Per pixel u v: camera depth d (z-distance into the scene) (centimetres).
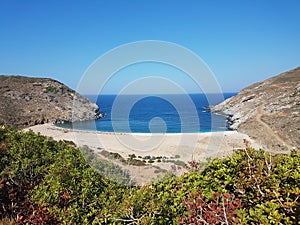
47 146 625
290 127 2883
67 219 377
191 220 284
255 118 3572
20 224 378
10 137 641
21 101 6212
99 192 437
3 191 450
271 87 5447
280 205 247
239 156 377
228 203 285
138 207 328
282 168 321
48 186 464
